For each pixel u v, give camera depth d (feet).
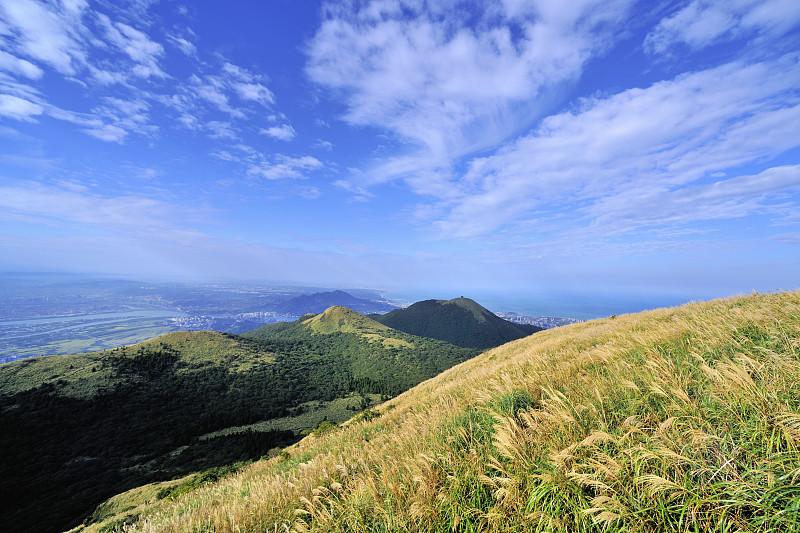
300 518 15.44
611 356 20.76
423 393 60.85
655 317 37.99
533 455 11.50
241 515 17.49
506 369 32.09
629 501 8.38
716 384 10.78
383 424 35.68
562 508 9.26
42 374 431.84
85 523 116.16
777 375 10.57
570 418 12.07
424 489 11.94
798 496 6.95
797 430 7.59
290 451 48.03
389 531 11.37
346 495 15.29
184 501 32.30
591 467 9.30
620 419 12.12
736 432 9.05
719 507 7.47
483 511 10.60
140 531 23.15
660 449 8.66
